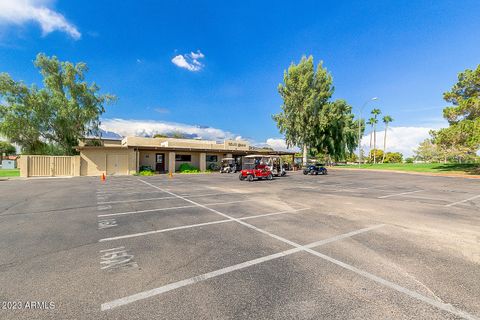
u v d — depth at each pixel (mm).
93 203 9047
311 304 2643
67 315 2455
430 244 4586
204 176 24109
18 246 4480
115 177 22750
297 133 38969
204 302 2691
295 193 11953
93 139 31047
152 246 4500
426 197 10750
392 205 8703
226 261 3822
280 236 5102
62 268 3553
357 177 23172
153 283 3121
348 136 45469
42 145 28719
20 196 10844
